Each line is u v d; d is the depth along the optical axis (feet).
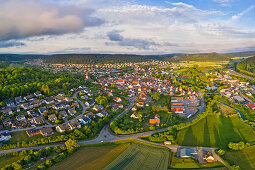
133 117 625.41
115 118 620.49
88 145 449.06
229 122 595.06
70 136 467.52
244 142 472.85
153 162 385.29
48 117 577.02
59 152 406.41
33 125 530.68
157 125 556.51
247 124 579.89
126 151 424.87
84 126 546.26
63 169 356.59
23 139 463.01
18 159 380.17
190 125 561.84
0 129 492.95
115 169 360.48
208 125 570.05
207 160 393.91
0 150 414.21
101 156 403.54
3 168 341.41
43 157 390.01
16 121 549.13
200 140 479.82
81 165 370.12
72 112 631.97
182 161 389.39
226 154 418.10
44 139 453.58
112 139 480.64
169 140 467.52
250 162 392.88
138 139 481.46
